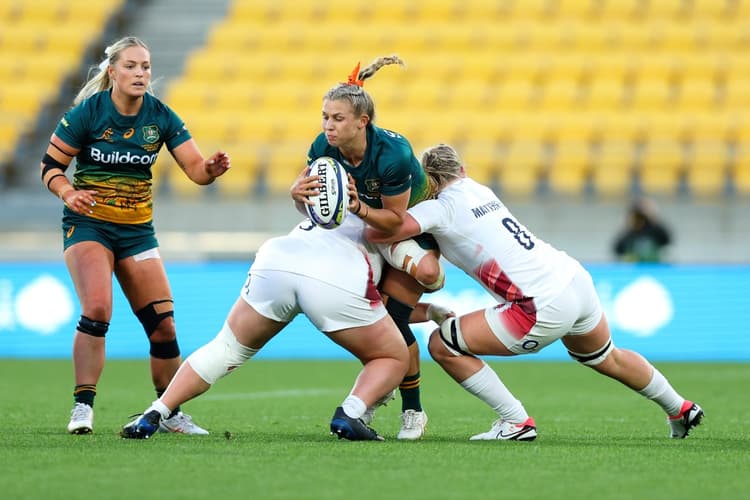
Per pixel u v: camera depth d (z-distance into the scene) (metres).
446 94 72.12
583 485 15.87
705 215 61.62
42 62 74.62
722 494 15.23
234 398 33.09
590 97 71.06
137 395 34.12
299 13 80.25
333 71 74.75
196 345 52.34
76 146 22.22
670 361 50.75
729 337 51.25
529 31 76.56
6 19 78.69
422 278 20.94
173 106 72.81
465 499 14.68
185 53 77.56
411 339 21.77
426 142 68.06
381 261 21.44
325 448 19.58
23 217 64.06
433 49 76.19
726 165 64.62
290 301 20.45
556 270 21.03
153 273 22.89
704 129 67.56
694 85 71.38
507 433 21.64
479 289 50.69
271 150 67.44
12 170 68.50
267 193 66.31
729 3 77.25
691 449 20.31
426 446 20.11
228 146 68.19
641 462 18.28
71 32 77.12
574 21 77.38
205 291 52.47
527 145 67.88
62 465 17.20
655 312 51.41
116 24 80.06
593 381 40.53
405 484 15.75
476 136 68.50
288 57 76.12
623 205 62.09
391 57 21.03
